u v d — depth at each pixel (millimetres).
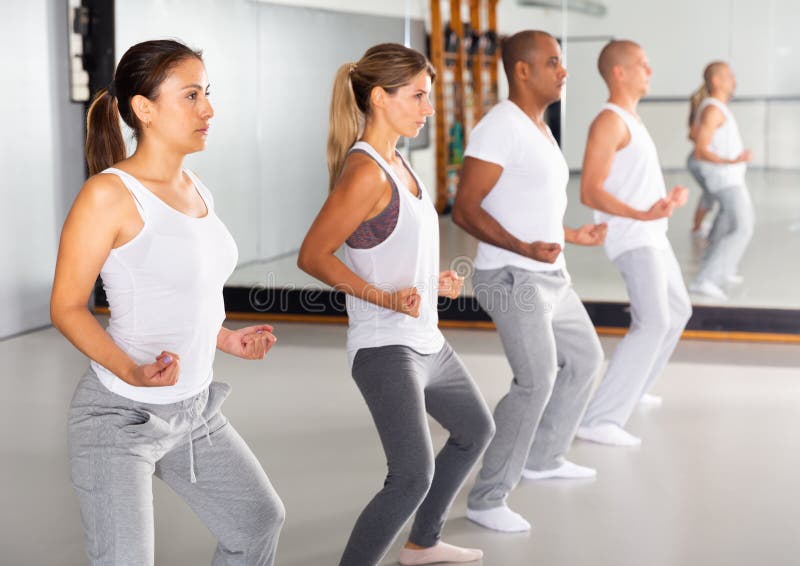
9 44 6238
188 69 2018
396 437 2441
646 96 6105
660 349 4438
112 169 1994
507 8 7090
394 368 2479
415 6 7207
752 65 5941
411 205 2514
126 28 6715
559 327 3443
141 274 1994
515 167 3160
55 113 6668
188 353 2064
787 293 6098
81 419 2006
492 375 5375
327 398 4914
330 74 6707
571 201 6258
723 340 6191
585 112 6180
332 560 3016
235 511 2127
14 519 3371
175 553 3082
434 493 2814
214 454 2113
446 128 7574
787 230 6039
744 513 3389
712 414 4633
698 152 6070
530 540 3148
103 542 1968
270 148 6770
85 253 1937
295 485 3684
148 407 2018
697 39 5992
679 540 3154
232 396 4945
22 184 6422
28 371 5500
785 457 4004
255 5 6691
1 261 6289
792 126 5934
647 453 4066
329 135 2627
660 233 4180
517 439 3186
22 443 4207
